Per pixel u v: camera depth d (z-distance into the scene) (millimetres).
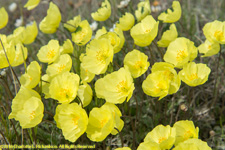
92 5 1312
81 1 1347
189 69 714
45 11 1391
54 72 761
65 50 785
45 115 860
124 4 1000
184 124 682
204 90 893
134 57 739
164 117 844
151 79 715
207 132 851
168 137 658
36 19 1371
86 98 732
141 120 846
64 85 708
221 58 936
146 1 822
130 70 740
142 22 780
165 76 708
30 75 721
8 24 1463
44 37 1176
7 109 862
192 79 715
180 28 997
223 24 750
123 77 717
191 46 724
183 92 880
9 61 757
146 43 754
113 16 1084
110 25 1101
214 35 754
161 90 715
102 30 811
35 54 1076
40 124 849
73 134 699
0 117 820
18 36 846
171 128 677
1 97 902
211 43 790
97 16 834
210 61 931
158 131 684
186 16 1108
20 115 717
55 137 813
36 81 729
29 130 797
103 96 721
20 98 719
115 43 759
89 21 1201
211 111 869
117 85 718
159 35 916
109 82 720
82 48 832
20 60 782
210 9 1260
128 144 831
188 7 1149
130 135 825
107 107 682
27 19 1428
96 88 721
